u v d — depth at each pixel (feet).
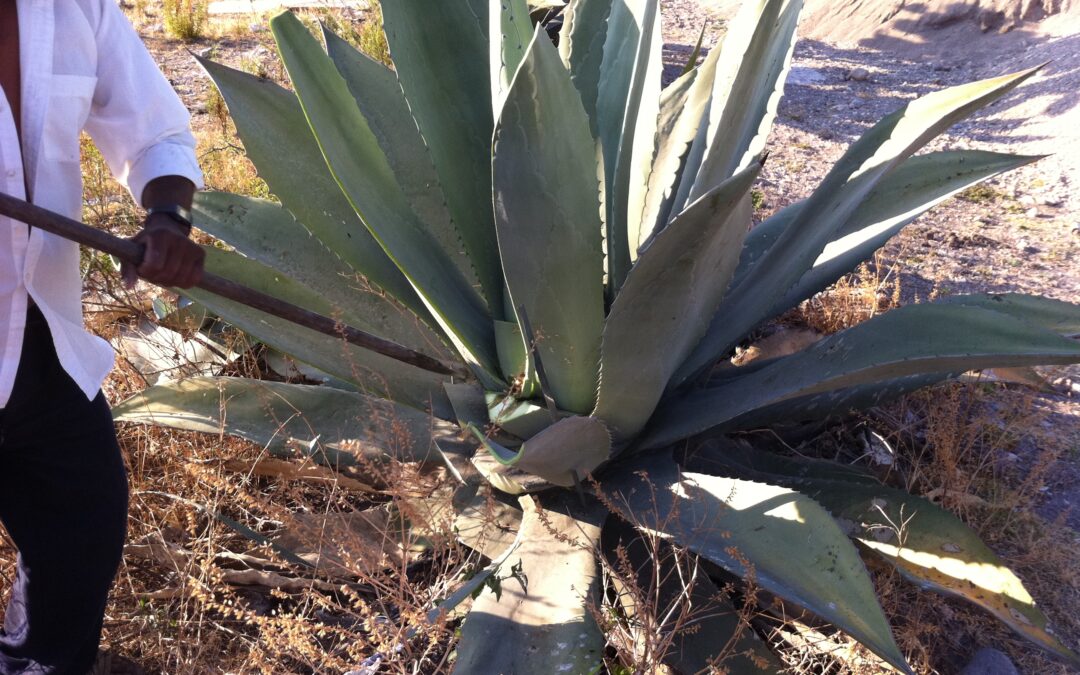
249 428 9.50
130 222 13.42
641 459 9.08
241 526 8.52
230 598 8.88
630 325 7.72
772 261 9.86
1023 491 10.30
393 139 9.89
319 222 9.65
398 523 9.06
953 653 8.46
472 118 9.50
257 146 9.57
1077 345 7.16
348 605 8.82
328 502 9.27
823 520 7.23
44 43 5.88
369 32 24.39
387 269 10.00
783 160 21.29
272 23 8.68
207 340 11.77
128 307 11.76
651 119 9.26
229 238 9.93
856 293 13.23
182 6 30.94
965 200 18.75
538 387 8.96
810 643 8.08
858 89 28.32
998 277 15.20
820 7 37.73
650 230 9.98
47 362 6.40
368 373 9.53
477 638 7.39
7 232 5.84
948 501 9.74
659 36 9.06
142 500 9.46
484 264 9.52
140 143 6.66
